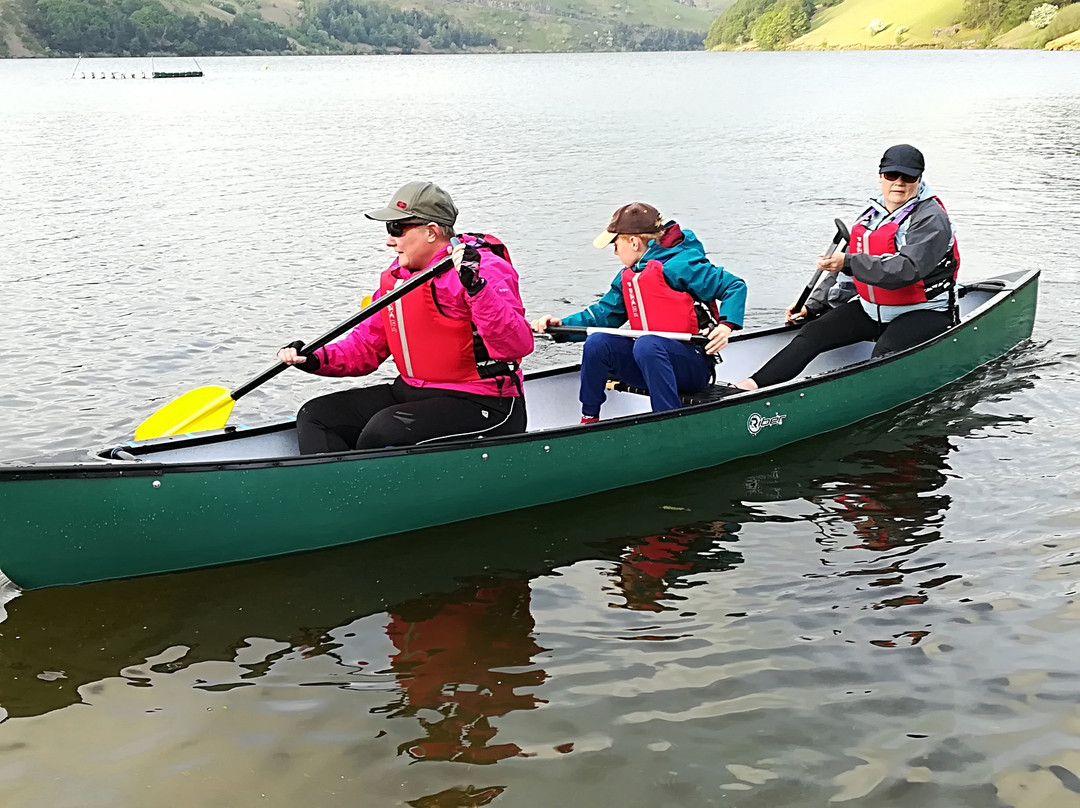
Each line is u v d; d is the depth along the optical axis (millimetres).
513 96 41781
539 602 3564
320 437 4008
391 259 9570
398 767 2715
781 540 3990
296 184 15094
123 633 3375
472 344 4008
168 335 6977
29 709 2982
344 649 3287
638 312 4680
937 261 5238
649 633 3344
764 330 5863
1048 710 2875
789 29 140625
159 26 149250
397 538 4039
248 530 3768
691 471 4688
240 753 2779
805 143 19578
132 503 3549
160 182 15453
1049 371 5875
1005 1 100312
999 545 3852
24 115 32219
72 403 5586
